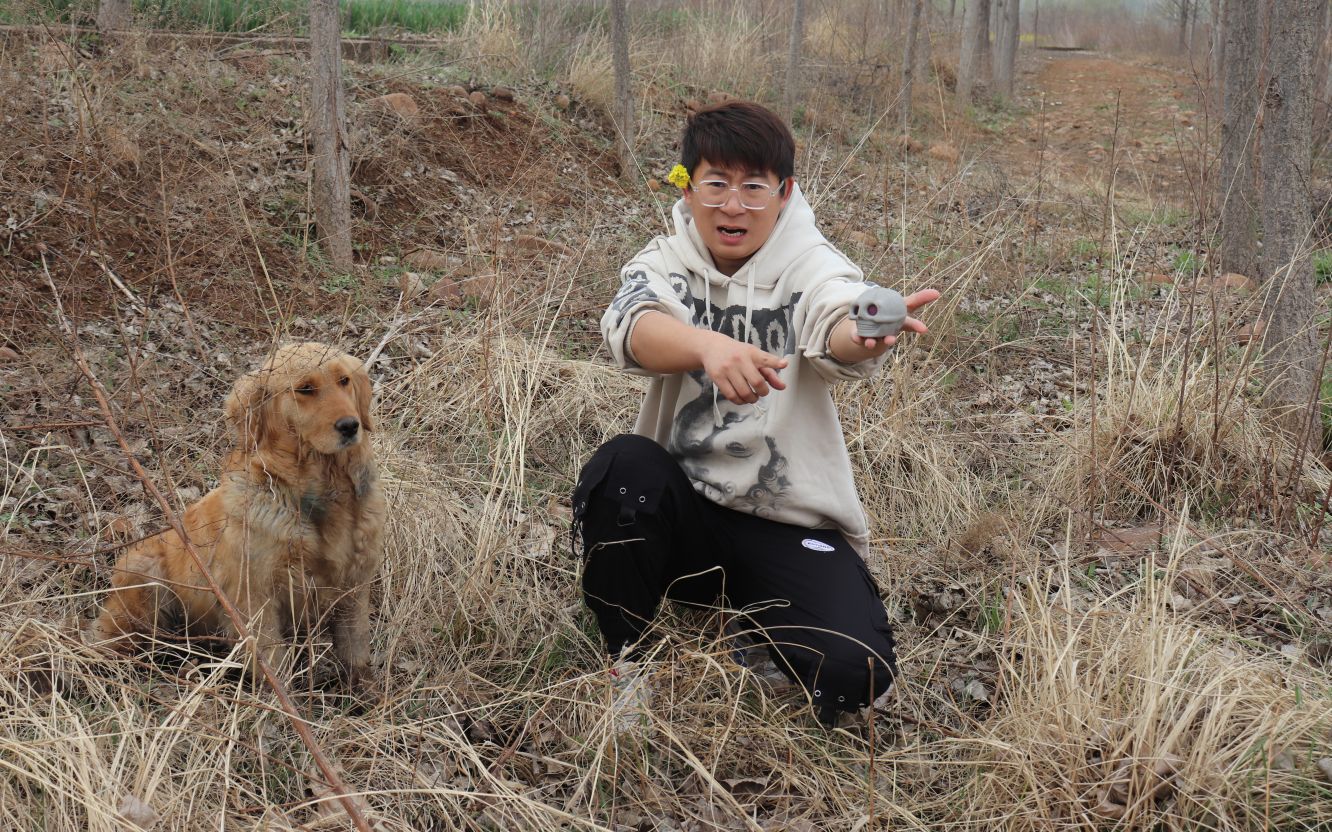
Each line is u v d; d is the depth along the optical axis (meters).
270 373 2.85
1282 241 4.46
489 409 4.25
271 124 7.48
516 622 3.33
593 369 4.74
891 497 4.23
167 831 2.30
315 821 2.32
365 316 5.54
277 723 2.79
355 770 2.68
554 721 2.86
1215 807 2.32
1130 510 4.21
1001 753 2.58
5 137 5.74
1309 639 3.19
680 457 2.96
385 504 3.10
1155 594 3.00
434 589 3.41
